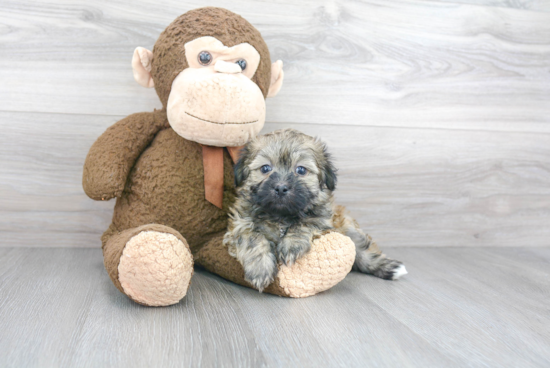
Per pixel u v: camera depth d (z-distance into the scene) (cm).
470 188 85
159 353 45
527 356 47
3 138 71
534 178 87
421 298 60
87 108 73
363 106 80
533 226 87
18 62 70
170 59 61
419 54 80
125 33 73
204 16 61
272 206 59
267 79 64
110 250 55
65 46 71
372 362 45
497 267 74
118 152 62
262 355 46
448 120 83
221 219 66
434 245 85
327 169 64
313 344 48
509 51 83
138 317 51
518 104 85
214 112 59
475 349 48
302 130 79
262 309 55
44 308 52
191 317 52
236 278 61
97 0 71
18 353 44
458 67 82
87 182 61
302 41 77
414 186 83
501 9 82
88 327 49
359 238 68
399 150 82
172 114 60
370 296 60
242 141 62
